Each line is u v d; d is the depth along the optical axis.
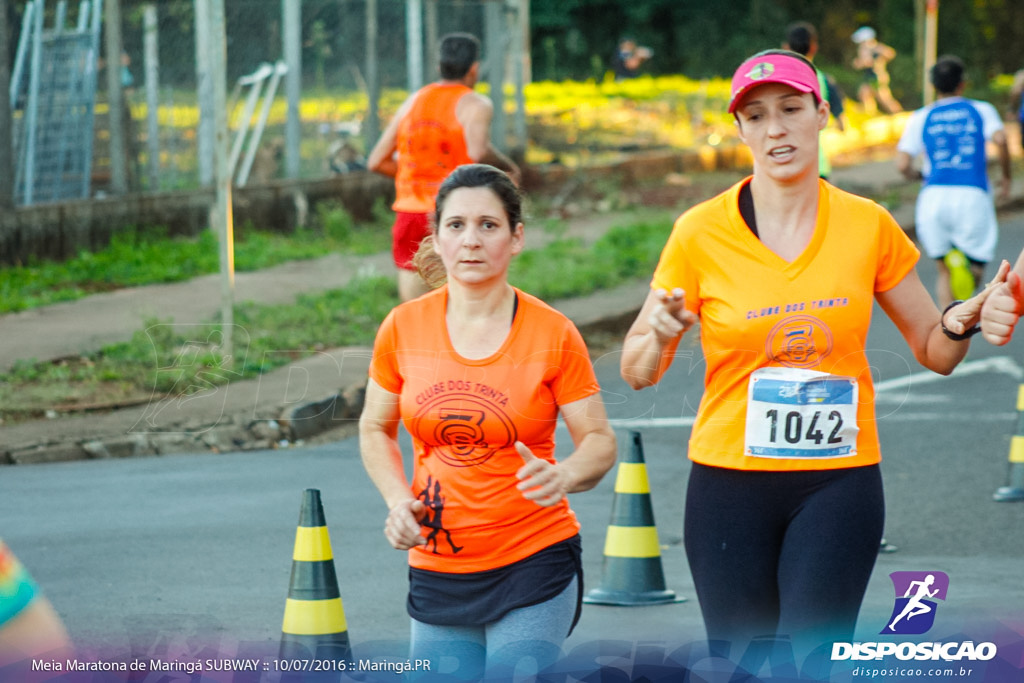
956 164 27.77
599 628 13.18
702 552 9.36
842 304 8.95
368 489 18.55
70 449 19.91
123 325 27.50
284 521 16.84
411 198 22.22
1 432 20.41
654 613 13.77
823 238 9.03
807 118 9.02
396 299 31.61
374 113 47.81
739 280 9.09
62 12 35.91
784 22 109.50
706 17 108.38
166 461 19.95
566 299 34.03
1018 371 27.06
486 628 8.73
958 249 27.89
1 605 4.38
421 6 49.56
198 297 30.92
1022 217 52.03
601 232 44.88
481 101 22.28
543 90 82.38
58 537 15.93
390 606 13.70
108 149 37.81
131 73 38.41
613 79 98.06
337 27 45.94
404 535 8.52
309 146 45.31
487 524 8.55
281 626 12.68
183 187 40.34
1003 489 18.38
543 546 8.57
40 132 35.38
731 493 9.17
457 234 8.52
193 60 40.38
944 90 28.28
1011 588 13.91
